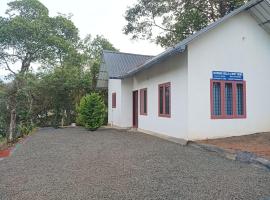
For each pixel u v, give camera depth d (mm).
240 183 5684
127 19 21203
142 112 15805
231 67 11438
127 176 6266
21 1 29781
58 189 5383
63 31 31391
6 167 7355
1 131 19859
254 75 11906
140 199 4809
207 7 19375
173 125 11898
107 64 19125
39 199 4859
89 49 36812
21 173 6668
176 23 20188
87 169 6949
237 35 11625
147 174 6430
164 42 21203
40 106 20766
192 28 19438
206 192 5148
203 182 5770
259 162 7207
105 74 21000
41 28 28422
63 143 11492
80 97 21500
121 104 17906
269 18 11555
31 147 10641
